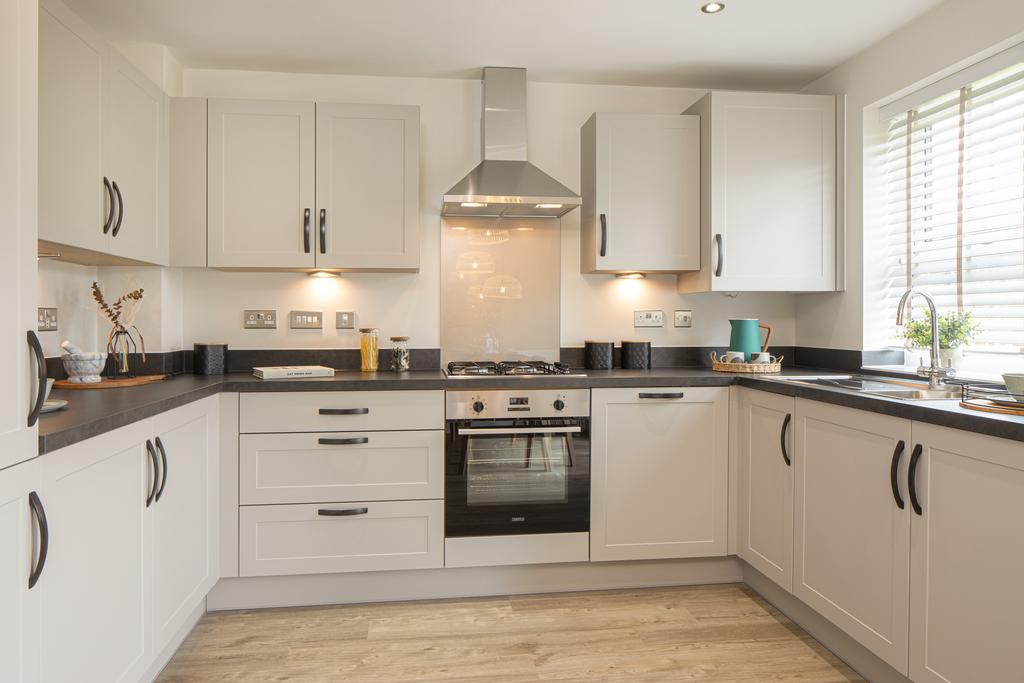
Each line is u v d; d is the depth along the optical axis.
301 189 3.08
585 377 2.94
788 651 2.43
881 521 2.08
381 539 2.83
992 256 2.63
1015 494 1.59
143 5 2.66
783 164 3.29
